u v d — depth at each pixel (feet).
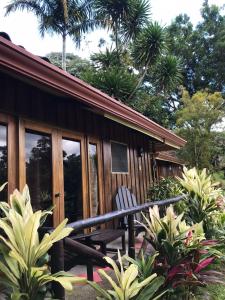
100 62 47.88
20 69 9.46
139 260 9.59
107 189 20.15
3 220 6.07
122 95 38.63
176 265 9.18
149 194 27.14
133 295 7.02
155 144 30.83
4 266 5.52
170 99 77.41
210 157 49.52
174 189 23.57
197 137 46.98
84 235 12.71
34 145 13.80
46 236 5.82
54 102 15.24
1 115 12.02
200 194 15.84
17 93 12.84
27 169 13.19
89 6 56.70
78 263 8.87
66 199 15.66
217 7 83.30
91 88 13.05
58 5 56.29
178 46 83.05
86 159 17.81
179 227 10.73
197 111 47.16
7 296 6.00
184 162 47.62
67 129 16.20
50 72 10.59
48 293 6.30
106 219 9.16
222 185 40.01
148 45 43.65
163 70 45.93
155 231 10.18
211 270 10.39
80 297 9.55
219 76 82.79
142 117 19.21
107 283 10.32
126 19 45.96
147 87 53.06
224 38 81.00
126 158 23.65
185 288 9.71
